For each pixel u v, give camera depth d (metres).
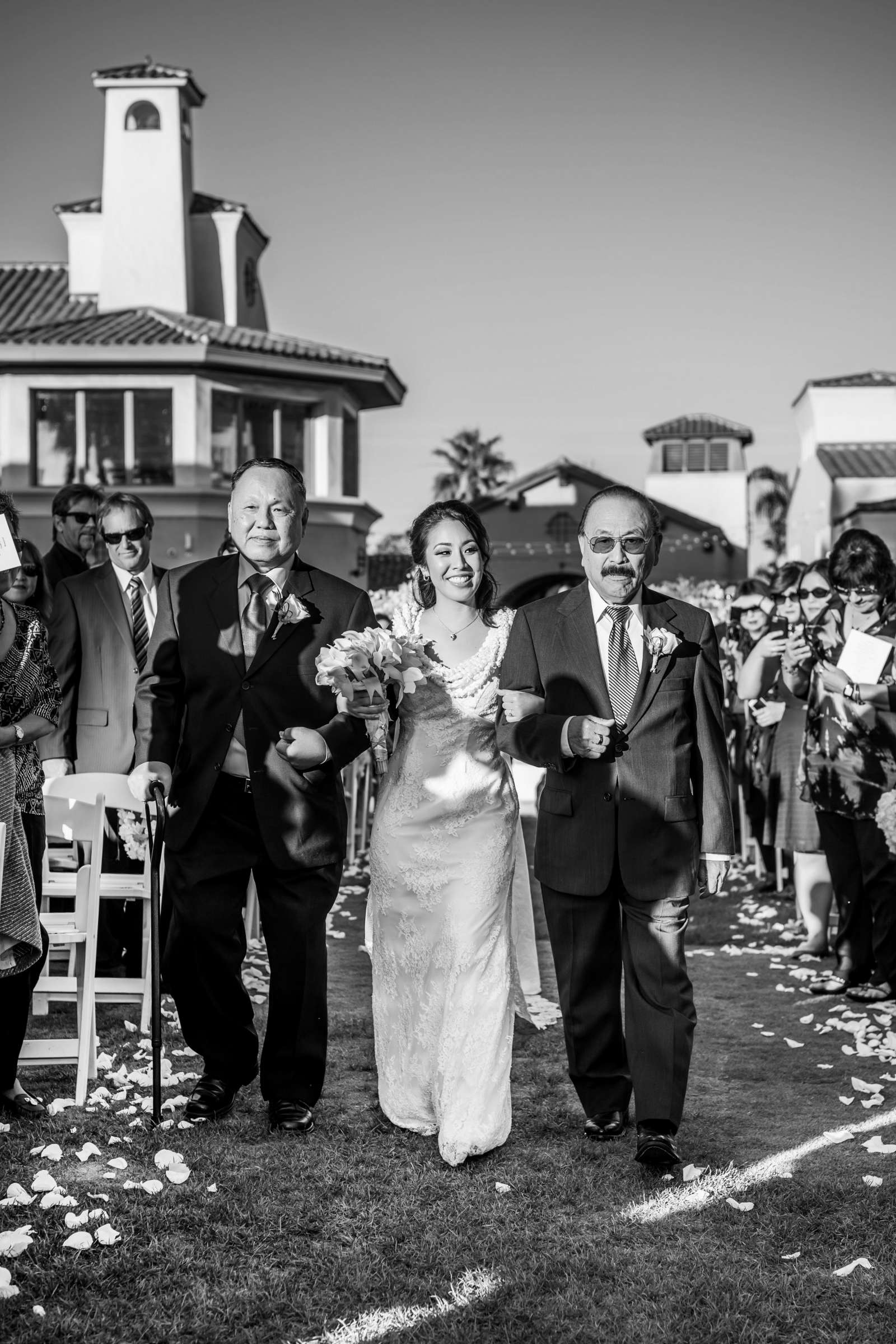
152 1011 4.71
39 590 7.53
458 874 4.58
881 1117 4.87
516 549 43.22
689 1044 4.43
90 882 5.04
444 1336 3.28
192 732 4.76
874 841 6.50
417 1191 4.16
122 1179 4.20
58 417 25.59
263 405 26.97
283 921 4.74
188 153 29.58
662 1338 3.28
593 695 4.54
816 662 6.73
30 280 30.98
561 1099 5.09
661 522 4.67
